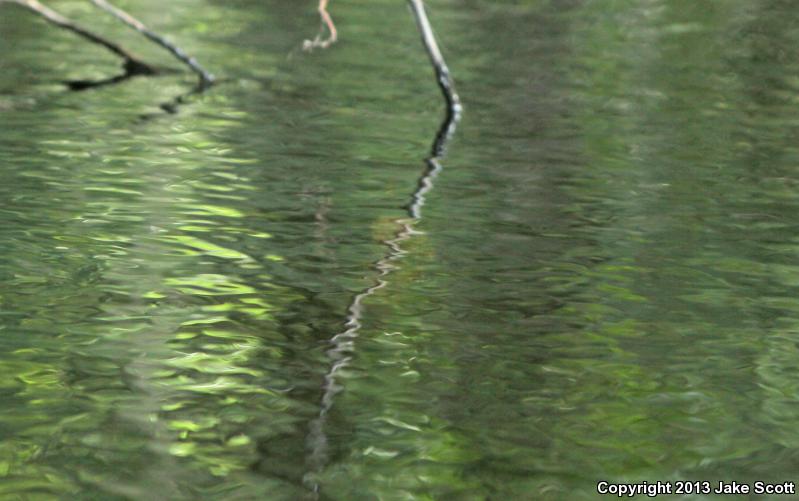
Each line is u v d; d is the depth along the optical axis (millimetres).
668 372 9016
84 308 9953
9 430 7879
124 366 8898
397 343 9438
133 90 19234
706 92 19891
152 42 23547
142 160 14859
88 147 15406
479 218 12758
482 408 8391
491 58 22656
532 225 12562
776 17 27250
